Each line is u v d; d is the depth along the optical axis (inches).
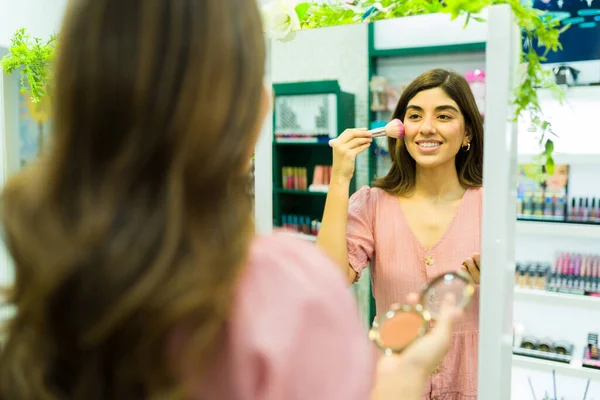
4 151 72.0
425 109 41.1
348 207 44.9
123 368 15.7
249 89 17.1
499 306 37.3
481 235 39.3
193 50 16.0
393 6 42.5
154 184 16.2
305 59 46.3
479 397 38.1
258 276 17.8
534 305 92.3
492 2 36.2
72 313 15.7
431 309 31.6
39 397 16.3
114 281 15.2
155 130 15.9
